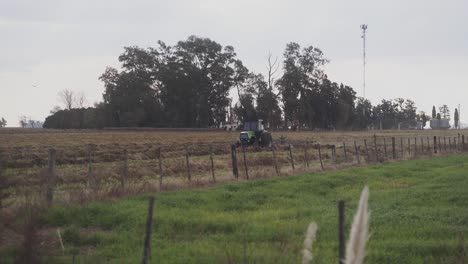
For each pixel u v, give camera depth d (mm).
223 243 26078
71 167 69875
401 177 60594
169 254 24234
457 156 98875
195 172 68875
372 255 23703
